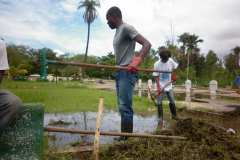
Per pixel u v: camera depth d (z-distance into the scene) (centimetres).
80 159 374
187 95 1065
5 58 269
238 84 1223
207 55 5822
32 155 307
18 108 283
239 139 478
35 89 1798
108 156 385
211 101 1176
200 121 528
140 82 1429
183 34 5950
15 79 3575
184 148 410
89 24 6075
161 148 405
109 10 464
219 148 424
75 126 609
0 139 297
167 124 646
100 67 408
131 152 389
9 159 301
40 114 309
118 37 456
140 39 436
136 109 943
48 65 380
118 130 575
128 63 455
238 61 1369
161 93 742
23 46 4172
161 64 750
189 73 4153
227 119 816
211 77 4500
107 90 2002
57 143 448
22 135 303
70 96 1291
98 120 360
